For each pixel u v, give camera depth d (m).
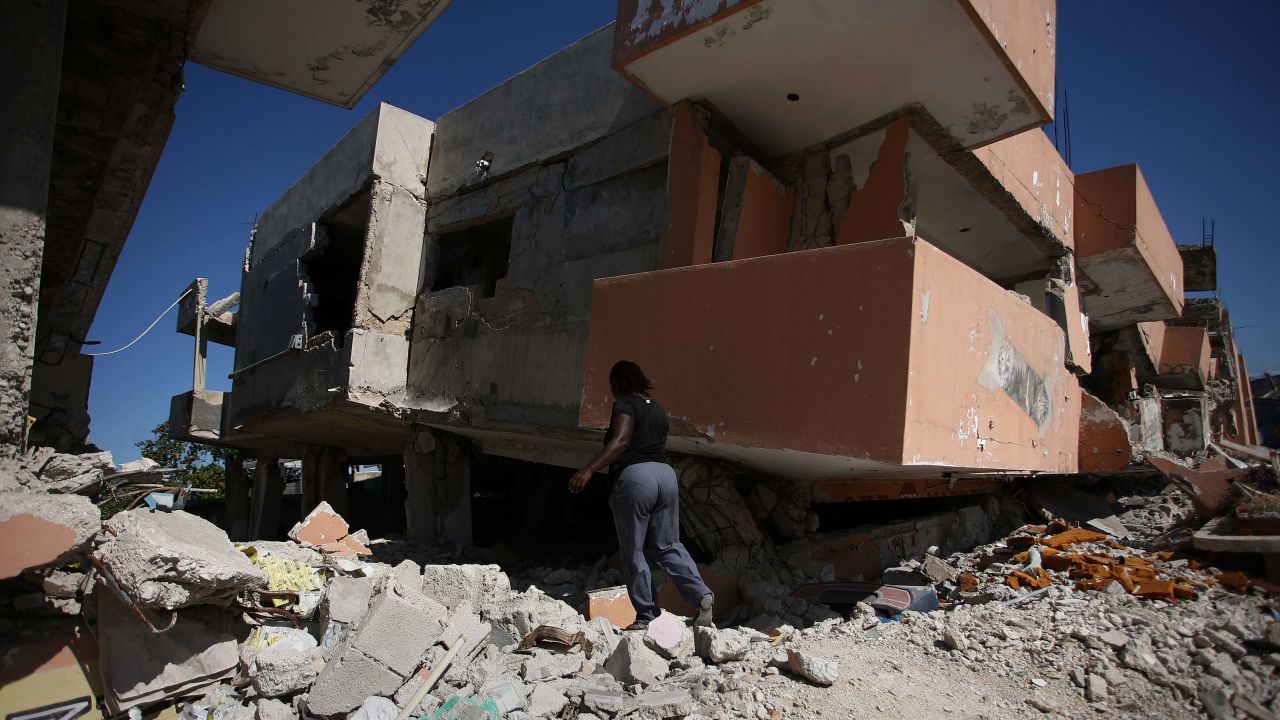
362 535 8.18
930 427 4.05
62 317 6.57
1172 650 3.27
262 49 5.75
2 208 3.15
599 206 7.59
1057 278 9.34
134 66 5.10
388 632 3.21
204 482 23.22
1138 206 9.14
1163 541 5.79
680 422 4.93
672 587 5.32
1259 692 2.90
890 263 4.02
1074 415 7.85
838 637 3.90
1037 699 2.91
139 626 3.14
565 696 3.23
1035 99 5.79
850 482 6.87
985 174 7.20
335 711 3.10
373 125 10.03
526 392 7.92
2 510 2.74
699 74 5.93
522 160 8.73
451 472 9.79
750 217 6.36
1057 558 5.13
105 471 3.63
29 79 3.28
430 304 9.77
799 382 4.31
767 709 2.88
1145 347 12.63
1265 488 5.50
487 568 4.82
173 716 3.19
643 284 5.39
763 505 6.71
